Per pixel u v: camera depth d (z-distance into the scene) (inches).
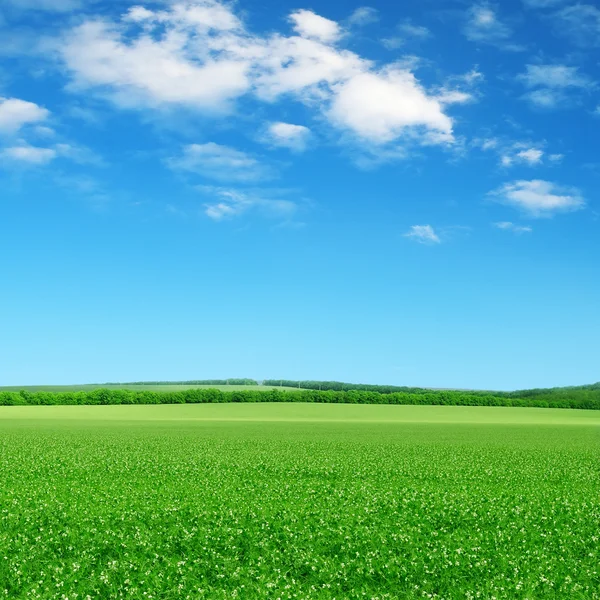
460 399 6166.3
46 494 993.5
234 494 1011.9
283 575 593.0
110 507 879.1
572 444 2300.7
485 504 950.4
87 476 1259.8
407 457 1733.5
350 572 608.7
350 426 3351.4
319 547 686.5
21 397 5447.8
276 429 3011.8
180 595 539.5
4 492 1015.0
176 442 2183.8
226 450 1894.7
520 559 653.9
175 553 667.4
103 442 2154.3
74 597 525.7
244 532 736.3
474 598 543.2
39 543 675.4
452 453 1872.5
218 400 5930.1
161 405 5511.8
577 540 733.9
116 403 5644.7
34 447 1937.7
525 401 6230.3
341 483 1178.6
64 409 4943.4
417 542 709.9
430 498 993.5
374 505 927.0
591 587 573.0
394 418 4468.5
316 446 2084.2
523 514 884.6
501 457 1770.4
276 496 996.6
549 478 1309.1
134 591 542.3
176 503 905.5
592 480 1293.1
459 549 671.8
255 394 6038.4
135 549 674.2
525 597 537.3
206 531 733.9
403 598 556.7
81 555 648.4
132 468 1392.7
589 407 6186.0
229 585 574.9
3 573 584.1
